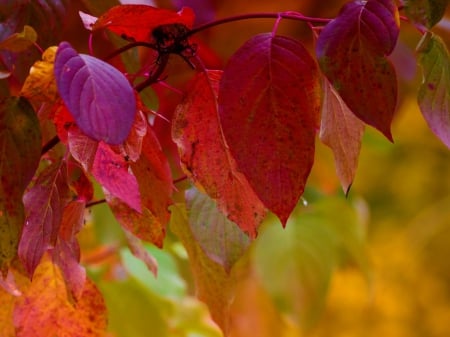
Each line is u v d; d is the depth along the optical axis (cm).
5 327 100
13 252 89
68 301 99
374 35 86
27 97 87
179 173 121
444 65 89
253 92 87
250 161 86
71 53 84
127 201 88
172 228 102
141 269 134
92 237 144
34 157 88
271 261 156
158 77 92
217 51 153
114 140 83
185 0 139
